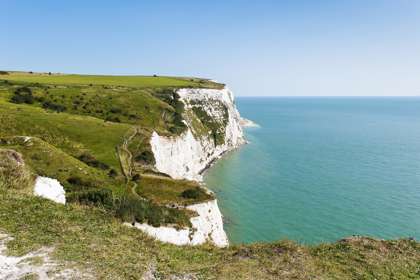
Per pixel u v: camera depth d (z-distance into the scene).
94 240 17.48
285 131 198.50
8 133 61.38
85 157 61.25
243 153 133.38
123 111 101.38
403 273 18.67
